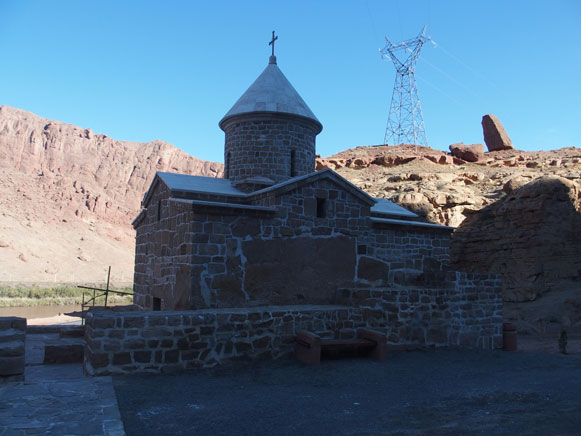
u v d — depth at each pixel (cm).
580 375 1080
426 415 715
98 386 802
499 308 1486
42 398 725
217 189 1661
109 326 893
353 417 696
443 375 1030
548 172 4319
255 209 1342
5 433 574
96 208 14475
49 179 15112
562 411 746
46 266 10381
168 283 1423
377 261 1606
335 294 1470
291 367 1028
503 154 5809
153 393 787
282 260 1385
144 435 591
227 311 1048
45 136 17250
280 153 1839
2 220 11800
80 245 12262
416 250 1727
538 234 2819
